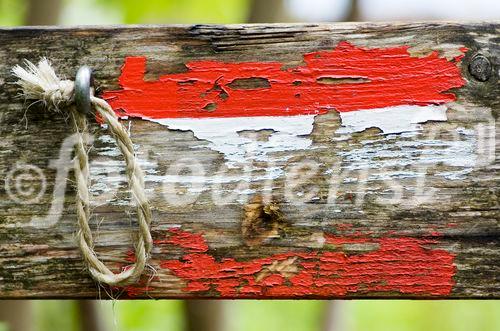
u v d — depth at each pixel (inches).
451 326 72.8
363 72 28.1
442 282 28.0
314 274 28.0
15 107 28.0
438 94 28.1
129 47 28.1
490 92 28.0
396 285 28.0
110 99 28.0
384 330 73.3
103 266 27.6
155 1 52.9
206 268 27.9
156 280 27.9
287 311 70.6
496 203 28.0
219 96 28.1
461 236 28.0
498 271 27.9
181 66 28.1
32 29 28.1
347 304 54.1
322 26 28.1
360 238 28.0
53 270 27.9
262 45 28.1
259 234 28.0
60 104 27.7
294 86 28.1
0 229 28.0
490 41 28.1
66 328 59.0
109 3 53.5
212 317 43.1
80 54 28.0
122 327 57.1
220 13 55.7
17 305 40.8
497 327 72.1
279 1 43.1
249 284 27.9
